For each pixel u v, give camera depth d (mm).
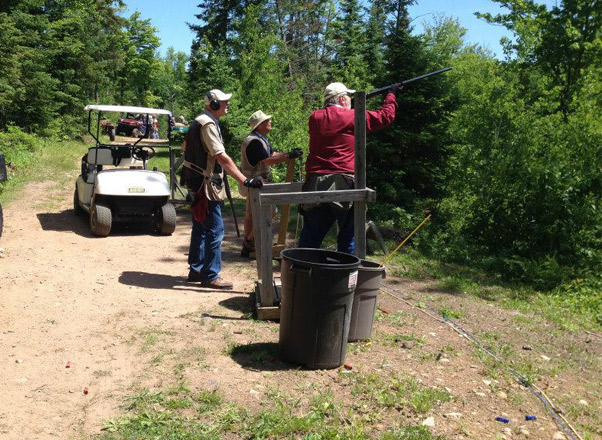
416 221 10742
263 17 37094
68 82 32156
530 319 6527
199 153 6207
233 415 3527
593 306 7609
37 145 23906
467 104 13594
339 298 4223
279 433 3359
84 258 7758
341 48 30516
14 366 4207
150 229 10180
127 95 66000
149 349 4602
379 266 4984
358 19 30344
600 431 3812
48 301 5785
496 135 13055
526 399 4188
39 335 4863
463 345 5250
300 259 4664
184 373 4164
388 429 3496
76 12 32812
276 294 5621
